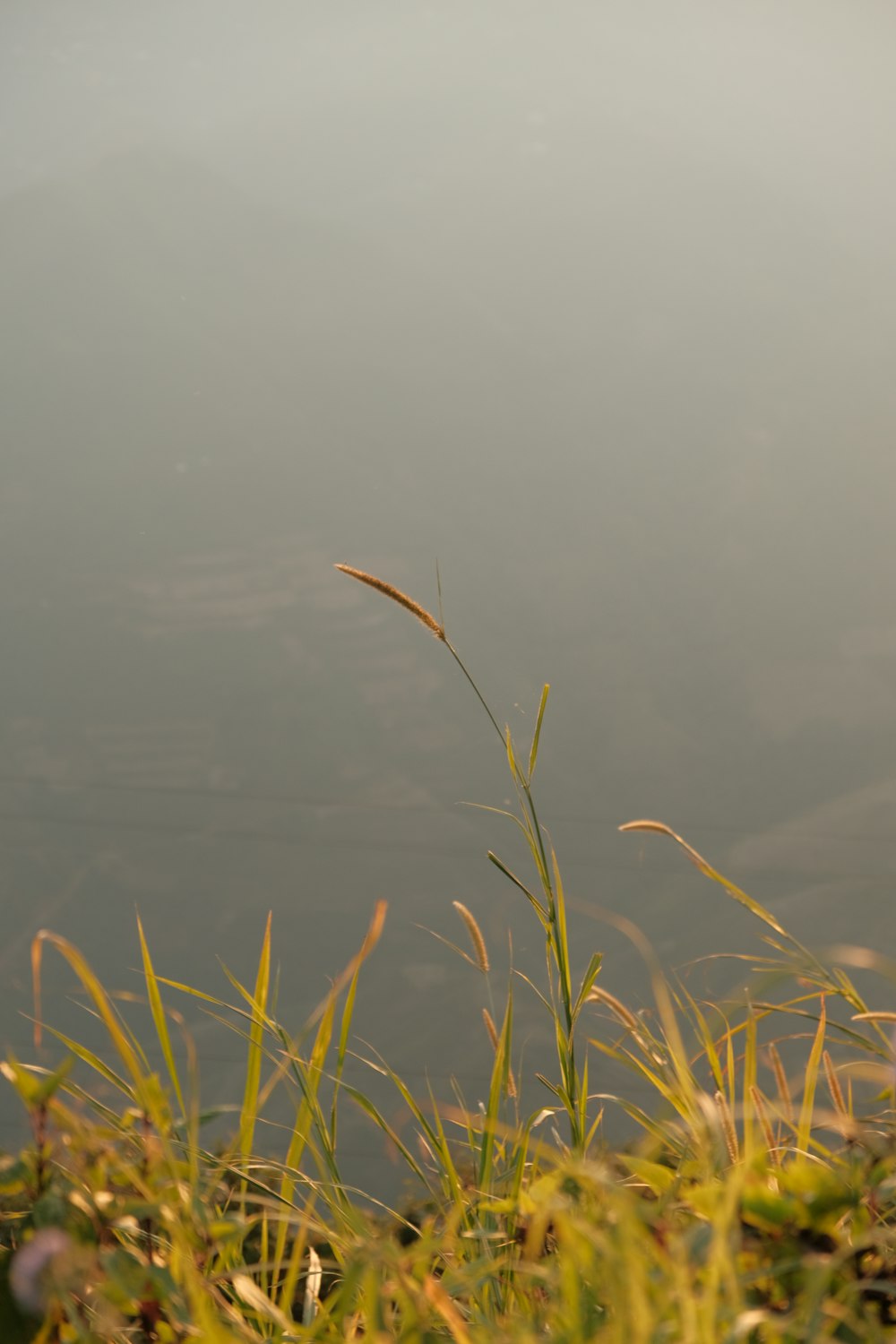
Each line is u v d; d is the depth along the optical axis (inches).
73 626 2859.3
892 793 2320.4
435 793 2393.0
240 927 1978.3
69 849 2160.4
